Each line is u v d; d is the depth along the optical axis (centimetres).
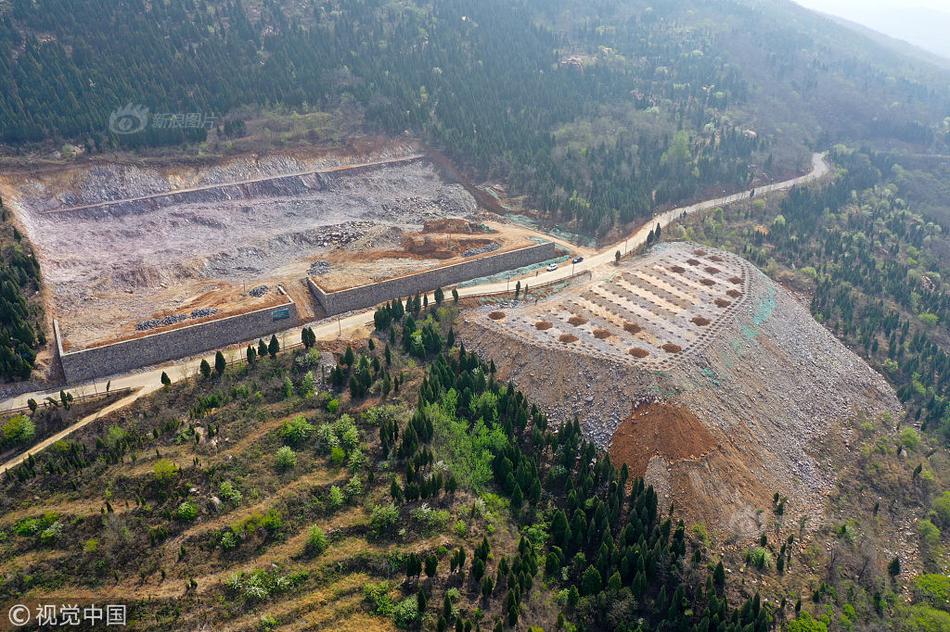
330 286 13000
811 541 9481
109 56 19638
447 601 7562
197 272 13538
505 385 11225
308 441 9450
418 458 9169
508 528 8850
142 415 9675
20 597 7094
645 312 12862
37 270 11900
